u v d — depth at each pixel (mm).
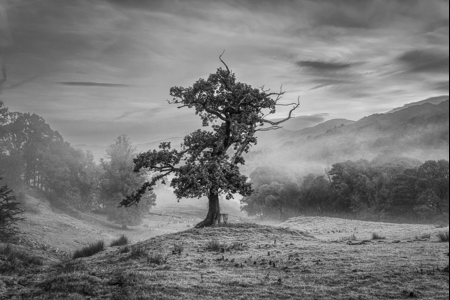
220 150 32531
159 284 10617
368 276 11164
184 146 33062
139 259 15742
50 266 17516
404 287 9883
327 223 49031
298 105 34656
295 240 23094
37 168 77250
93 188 81500
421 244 18359
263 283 10859
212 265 14117
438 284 9961
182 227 73438
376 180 98688
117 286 10344
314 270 12453
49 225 45281
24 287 10984
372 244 19672
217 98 32844
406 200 88562
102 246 23953
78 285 10164
